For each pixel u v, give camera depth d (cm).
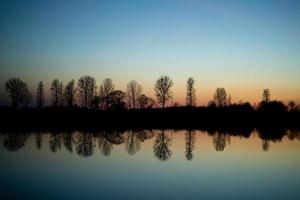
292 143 4928
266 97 12000
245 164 2986
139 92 11662
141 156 3441
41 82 11150
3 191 1944
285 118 11306
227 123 10600
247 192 1980
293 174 2530
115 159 3219
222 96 11950
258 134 6725
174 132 7062
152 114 10931
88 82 11425
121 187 2069
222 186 2119
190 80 11106
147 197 1839
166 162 3061
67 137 5519
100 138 5469
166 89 10906
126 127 8525
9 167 2730
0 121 9538
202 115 10975
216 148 4216
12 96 10681
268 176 2450
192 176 2428
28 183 2150
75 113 10769
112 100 11381
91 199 1783
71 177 2353
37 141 4819
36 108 11038
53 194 1884
